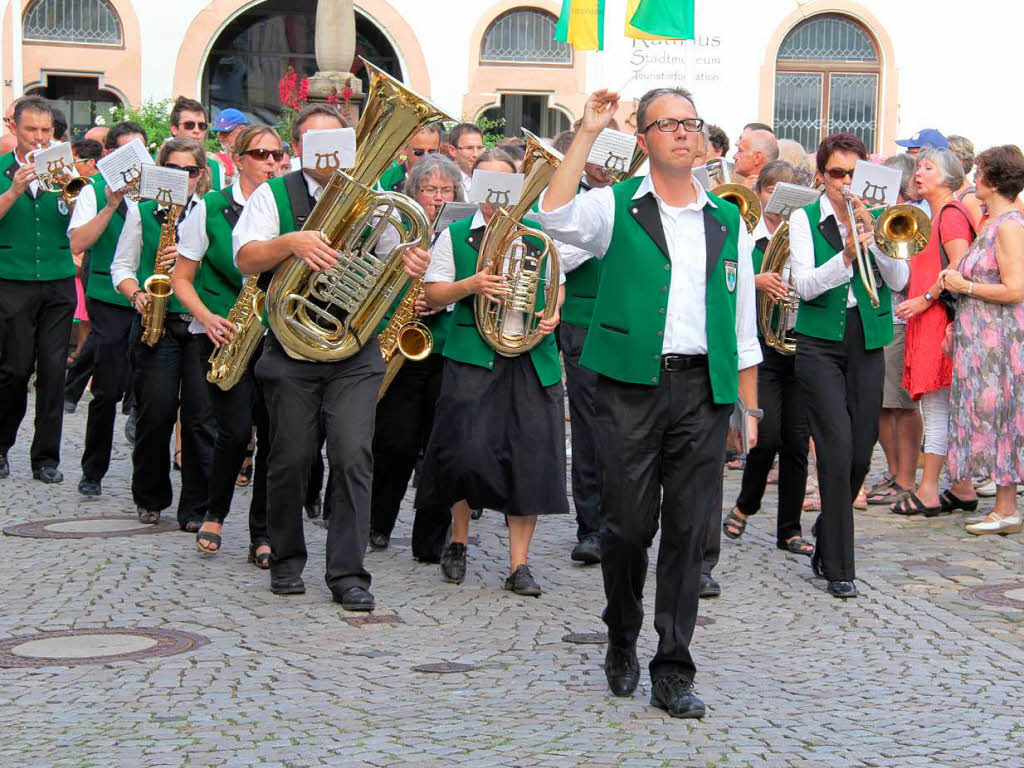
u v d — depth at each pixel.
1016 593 8.12
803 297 7.84
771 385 8.88
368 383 7.51
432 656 6.63
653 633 7.15
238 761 5.15
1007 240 9.67
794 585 8.22
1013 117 23.81
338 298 7.31
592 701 5.95
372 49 24.52
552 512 7.83
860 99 24.11
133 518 9.77
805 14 23.75
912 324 10.30
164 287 9.05
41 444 11.17
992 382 9.73
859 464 7.92
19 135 11.01
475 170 7.57
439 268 7.95
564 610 7.56
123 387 10.55
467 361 7.84
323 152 7.13
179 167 9.33
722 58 23.78
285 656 6.58
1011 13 23.75
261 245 7.21
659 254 5.78
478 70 23.84
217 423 8.41
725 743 5.41
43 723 5.59
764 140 11.08
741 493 9.38
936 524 10.12
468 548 9.18
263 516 8.49
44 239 11.02
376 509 8.99
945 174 10.28
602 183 8.73
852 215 7.54
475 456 7.77
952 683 6.30
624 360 5.76
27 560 8.49
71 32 23.56
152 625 7.10
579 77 23.84
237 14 23.77
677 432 5.80
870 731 5.59
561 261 8.36
